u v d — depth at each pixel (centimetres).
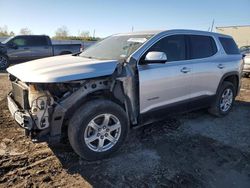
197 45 466
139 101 371
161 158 361
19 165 330
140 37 413
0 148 371
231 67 528
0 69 1222
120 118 350
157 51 390
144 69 370
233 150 394
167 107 413
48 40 1330
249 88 881
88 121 323
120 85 358
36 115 304
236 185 309
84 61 360
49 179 305
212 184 309
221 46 521
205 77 468
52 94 313
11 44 1234
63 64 342
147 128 461
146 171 328
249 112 589
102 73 327
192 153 379
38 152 364
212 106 523
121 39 441
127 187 296
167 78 397
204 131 462
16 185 292
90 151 334
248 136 448
